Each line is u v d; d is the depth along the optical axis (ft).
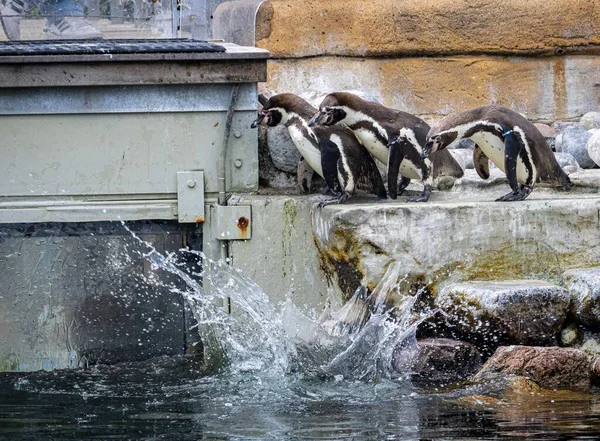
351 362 37.63
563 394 32.91
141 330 43.86
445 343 36.91
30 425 31.32
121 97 42.37
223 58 41.81
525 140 39.93
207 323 42.68
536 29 54.90
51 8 47.52
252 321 42.39
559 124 55.42
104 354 43.65
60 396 35.83
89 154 42.68
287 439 28.40
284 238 42.39
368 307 39.17
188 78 41.96
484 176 43.34
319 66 55.62
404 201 41.34
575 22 55.01
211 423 30.63
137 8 48.70
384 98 55.83
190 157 43.14
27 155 42.45
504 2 54.80
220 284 43.11
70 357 43.47
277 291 42.57
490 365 35.37
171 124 42.88
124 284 43.86
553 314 36.81
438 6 54.80
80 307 43.65
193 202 43.06
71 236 43.39
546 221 39.29
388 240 38.73
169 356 43.65
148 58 41.45
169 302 43.88
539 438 27.37
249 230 42.32
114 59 41.29
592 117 53.26
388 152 41.14
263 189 44.50
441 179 43.55
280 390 34.78
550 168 40.96
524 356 34.99
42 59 40.96
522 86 55.57
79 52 41.52
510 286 37.40
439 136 39.58
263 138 45.01
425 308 39.24
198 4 51.47
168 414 32.14
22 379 39.45
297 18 55.31
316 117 40.04
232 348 41.60
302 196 42.88
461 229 39.01
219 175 43.32
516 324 36.55
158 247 43.88
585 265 39.65
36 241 43.27
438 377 35.88
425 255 38.93
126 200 43.19
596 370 34.32
